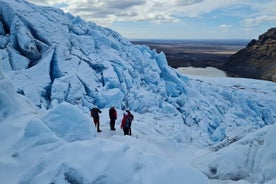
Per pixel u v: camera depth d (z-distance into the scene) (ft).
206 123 88.02
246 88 147.02
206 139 78.18
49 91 65.77
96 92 70.90
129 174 16.62
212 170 29.48
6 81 32.94
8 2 77.00
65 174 16.37
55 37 78.95
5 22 75.97
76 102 65.82
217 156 30.91
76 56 78.07
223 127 87.40
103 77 77.36
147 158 18.29
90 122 28.86
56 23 85.56
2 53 67.77
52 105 59.93
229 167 28.19
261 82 165.48
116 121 51.47
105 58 87.30
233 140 42.63
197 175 17.28
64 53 75.36
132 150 18.81
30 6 86.43
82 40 88.07
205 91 113.50
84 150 18.04
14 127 28.45
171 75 100.78
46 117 28.55
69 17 99.66
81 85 69.41
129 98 77.66
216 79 169.07
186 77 109.60
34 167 17.98
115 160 17.25
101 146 18.62
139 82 88.99
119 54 95.40
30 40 71.67
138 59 100.53
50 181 16.26
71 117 28.30
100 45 93.97
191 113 88.28
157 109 78.89
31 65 71.26
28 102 37.17
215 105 105.09
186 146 50.80
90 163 16.89
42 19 80.12
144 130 52.03
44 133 24.56
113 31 112.27
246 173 27.14
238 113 106.63
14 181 20.03
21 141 24.57
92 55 85.25
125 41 110.42
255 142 30.25
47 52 72.79
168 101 89.25
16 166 21.54
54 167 17.10
